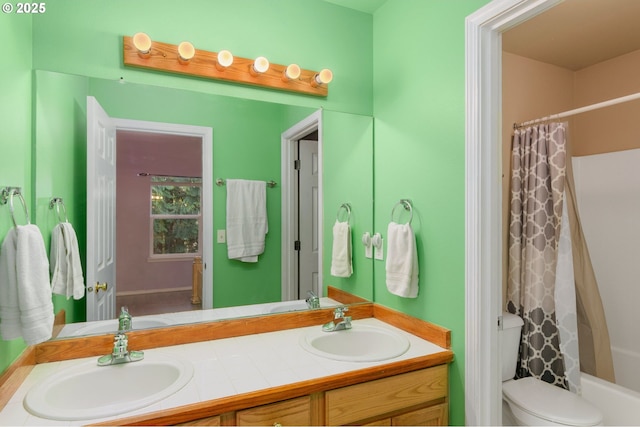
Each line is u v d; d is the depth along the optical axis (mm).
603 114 2582
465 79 1410
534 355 1955
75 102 1432
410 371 1388
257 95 1806
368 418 1313
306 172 1924
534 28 2096
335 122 1964
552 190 1971
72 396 1212
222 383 1186
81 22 1446
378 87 1992
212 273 1730
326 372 1277
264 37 1781
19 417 986
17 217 1167
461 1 1442
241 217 1797
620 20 2008
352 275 2006
